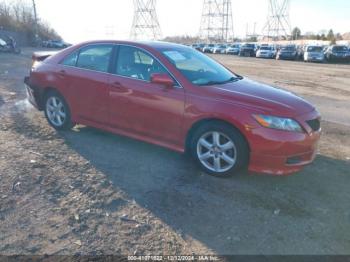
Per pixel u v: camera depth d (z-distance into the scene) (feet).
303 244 9.72
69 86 17.48
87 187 12.33
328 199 12.30
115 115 16.02
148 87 14.70
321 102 33.65
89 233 9.74
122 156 15.35
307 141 12.77
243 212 11.19
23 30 205.57
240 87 14.39
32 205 10.99
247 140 12.67
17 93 29.01
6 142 16.38
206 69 15.79
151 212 10.95
